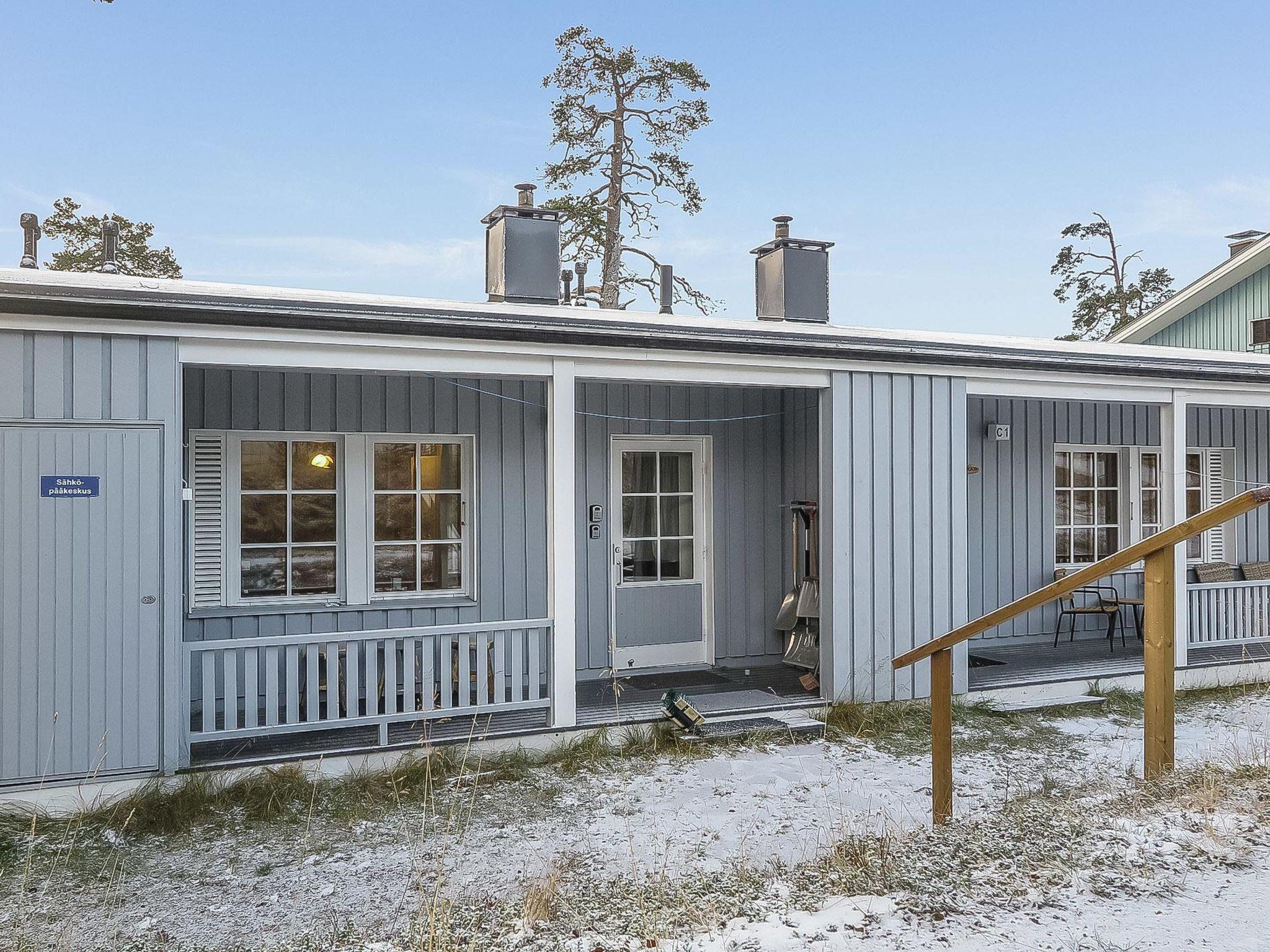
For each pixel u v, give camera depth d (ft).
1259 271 46.37
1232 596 31.30
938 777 15.87
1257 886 10.43
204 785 19.10
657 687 28.02
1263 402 31.09
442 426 26.68
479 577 27.02
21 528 18.22
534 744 22.41
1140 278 101.65
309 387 25.30
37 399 18.33
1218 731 24.62
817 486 30.50
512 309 22.63
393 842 17.34
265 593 25.39
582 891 13.74
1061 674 28.84
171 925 13.94
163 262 84.23
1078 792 16.94
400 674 25.95
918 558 26.63
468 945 11.59
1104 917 10.05
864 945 10.08
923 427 26.81
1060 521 35.94
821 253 29.60
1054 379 28.09
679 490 31.01
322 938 12.94
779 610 31.71
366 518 26.09
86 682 18.57
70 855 16.75
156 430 19.03
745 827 17.80
